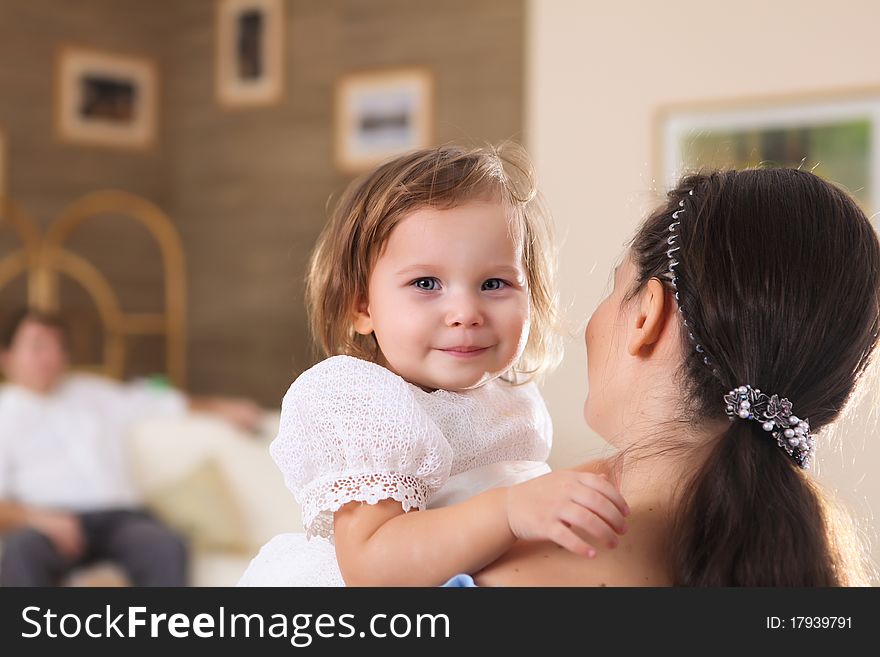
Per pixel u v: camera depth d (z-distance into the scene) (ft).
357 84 18.37
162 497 13.67
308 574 3.51
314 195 18.95
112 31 19.66
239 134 19.81
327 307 3.83
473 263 3.48
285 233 19.30
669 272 2.91
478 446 3.55
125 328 19.43
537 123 15.24
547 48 15.19
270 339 19.47
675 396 2.88
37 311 14.56
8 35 18.16
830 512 2.78
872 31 13.06
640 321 2.95
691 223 2.92
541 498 2.71
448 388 3.58
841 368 2.81
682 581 2.62
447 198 3.51
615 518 2.63
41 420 14.05
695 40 14.16
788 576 2.56
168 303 20.31
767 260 2.79
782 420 2.75
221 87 20.02
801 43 13.50
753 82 13.80
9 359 14.30
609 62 14.74
